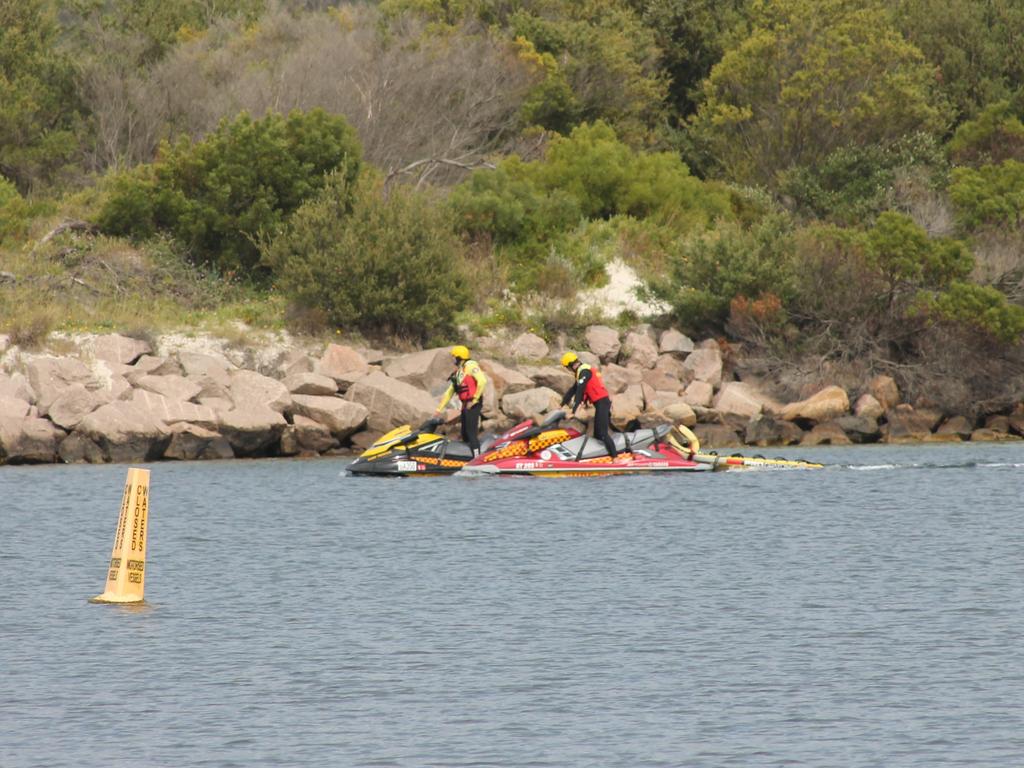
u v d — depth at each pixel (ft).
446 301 484.74
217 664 149.07
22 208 531.50
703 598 180.14
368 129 607.37
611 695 136.67
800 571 198.59
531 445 337.52
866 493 292.40
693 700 134.92
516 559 211.20
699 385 471.62
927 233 526.57
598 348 492.54
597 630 162.91
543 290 522.06
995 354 487.20
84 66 618.03
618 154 579.48
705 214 575.79
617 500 281.95
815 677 142.10
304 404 426.10
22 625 167.53
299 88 609.42
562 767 116.26
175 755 119.96
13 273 489.26
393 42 647.97
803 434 457.27
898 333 495.82
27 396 414.62
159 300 491.72
